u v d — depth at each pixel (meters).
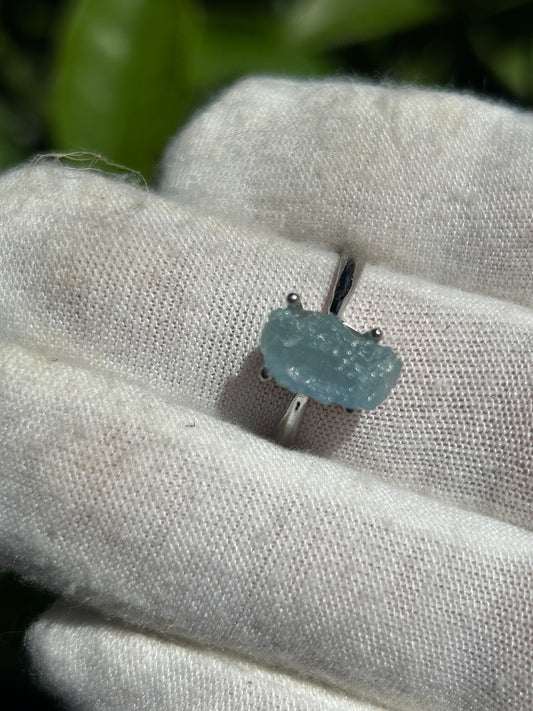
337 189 0.10
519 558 0.08
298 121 0.10
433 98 0.10
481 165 0.10
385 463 0.09
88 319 0.09
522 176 0.10
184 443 0.09
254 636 0.08
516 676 0.08
